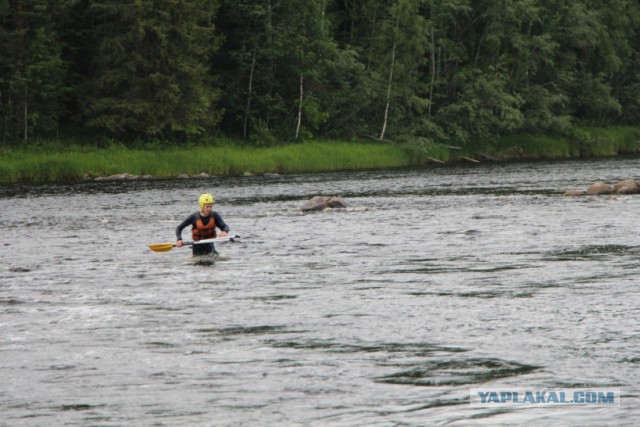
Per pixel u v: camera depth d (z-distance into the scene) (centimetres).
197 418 2380
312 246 6028
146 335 3316
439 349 3033
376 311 3706
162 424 2339
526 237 6259
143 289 4362
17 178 14500
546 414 2355
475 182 12781
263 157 17188
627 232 6384
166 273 4900
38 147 16350
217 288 4362
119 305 3928
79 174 15000
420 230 6856
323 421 2338
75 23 18788
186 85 17925
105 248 6122
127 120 17300
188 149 17588
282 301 3975
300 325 3456
